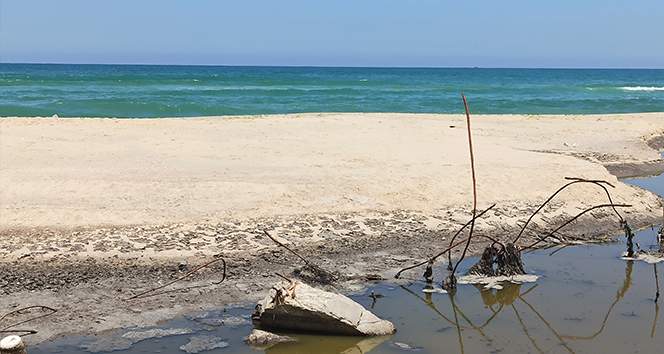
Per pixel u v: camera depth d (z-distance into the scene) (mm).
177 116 31703
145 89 49719
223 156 16641
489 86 66125
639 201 15078
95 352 8117
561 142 22109
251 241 11516
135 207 12445
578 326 9250
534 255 12117
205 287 9945
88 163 15359
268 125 21984
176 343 8398
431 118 26125
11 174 13953
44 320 8820
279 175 14602
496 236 12609
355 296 10047
